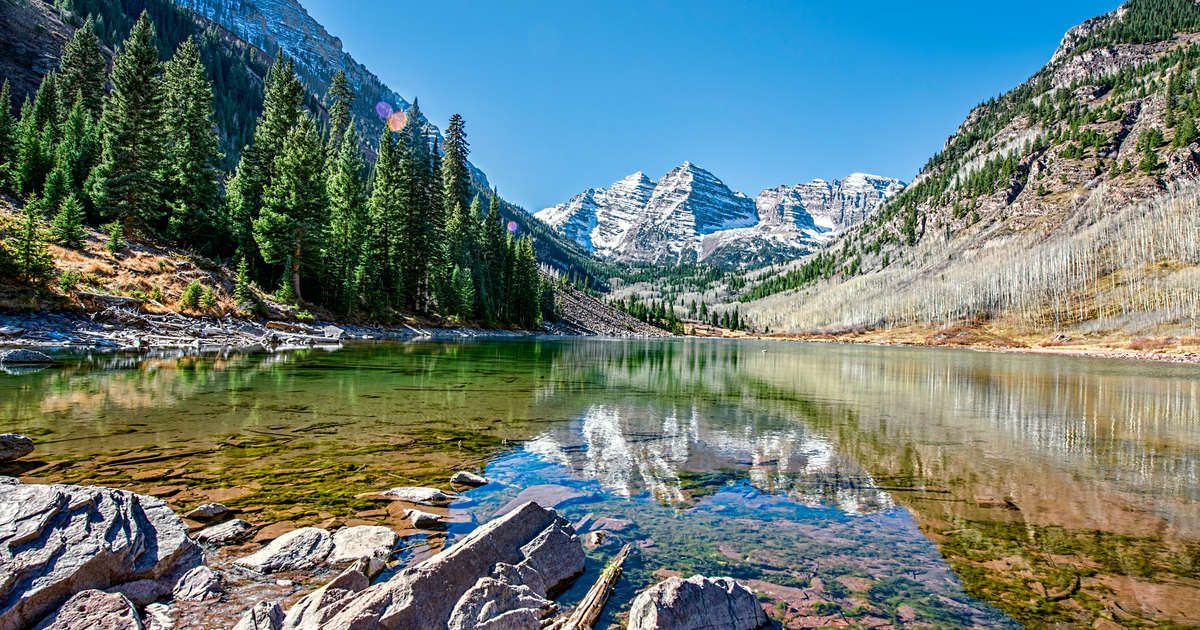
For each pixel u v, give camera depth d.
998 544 6.73
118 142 47.44
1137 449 12.57
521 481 8.85
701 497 8.40
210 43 188.88
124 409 12.75
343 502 7.41
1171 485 9.48
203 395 15.12
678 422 14.73
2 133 49.25
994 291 158.25
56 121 72.31
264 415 12.87
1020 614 5.04
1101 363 60.16
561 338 86.12
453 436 11.89
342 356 29.92
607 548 6.39
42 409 12.33
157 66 52.09
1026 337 125.94
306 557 5.56
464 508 7.38
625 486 8.84
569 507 7.74
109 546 4.62
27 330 25.94
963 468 10.45
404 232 69.25
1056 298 141.00
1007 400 22.03
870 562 6.14
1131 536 7.06
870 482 9.39
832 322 195.75
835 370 37.94
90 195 42.88
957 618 4.96
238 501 7.28
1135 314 113.38
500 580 4.94
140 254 38.47
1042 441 13.30
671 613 4.47
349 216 58.84
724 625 4.61
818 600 5.25
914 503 8.30
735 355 58.12
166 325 31.66
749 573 5.81
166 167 48.81
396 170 71.94
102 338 27.62
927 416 17.03
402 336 56.12
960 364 50.25
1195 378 37.69
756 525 7.24
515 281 97.88
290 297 46.69
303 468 8.95
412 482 8.52
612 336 121.44
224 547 5.81
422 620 4.30
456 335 66.75
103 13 156.62
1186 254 133.00
